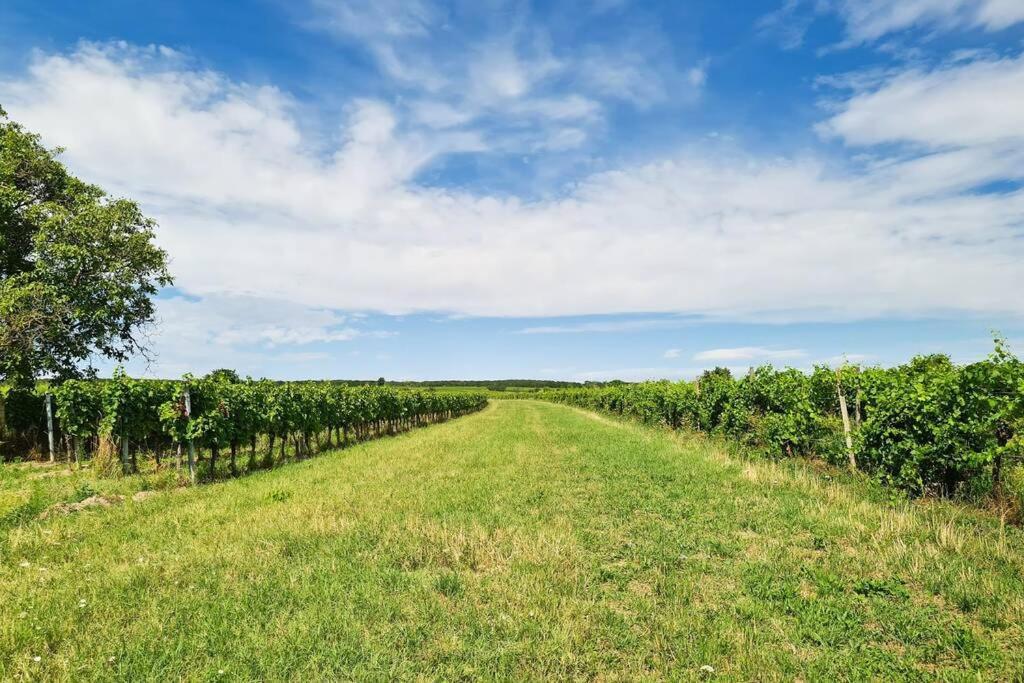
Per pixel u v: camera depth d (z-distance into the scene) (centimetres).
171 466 1891
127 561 794
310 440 2580
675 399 2681
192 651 528
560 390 9556
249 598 638
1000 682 480
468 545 824
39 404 2430
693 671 495
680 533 892
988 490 1053
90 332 2884
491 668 497
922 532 859
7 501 1138
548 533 875
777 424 1666
